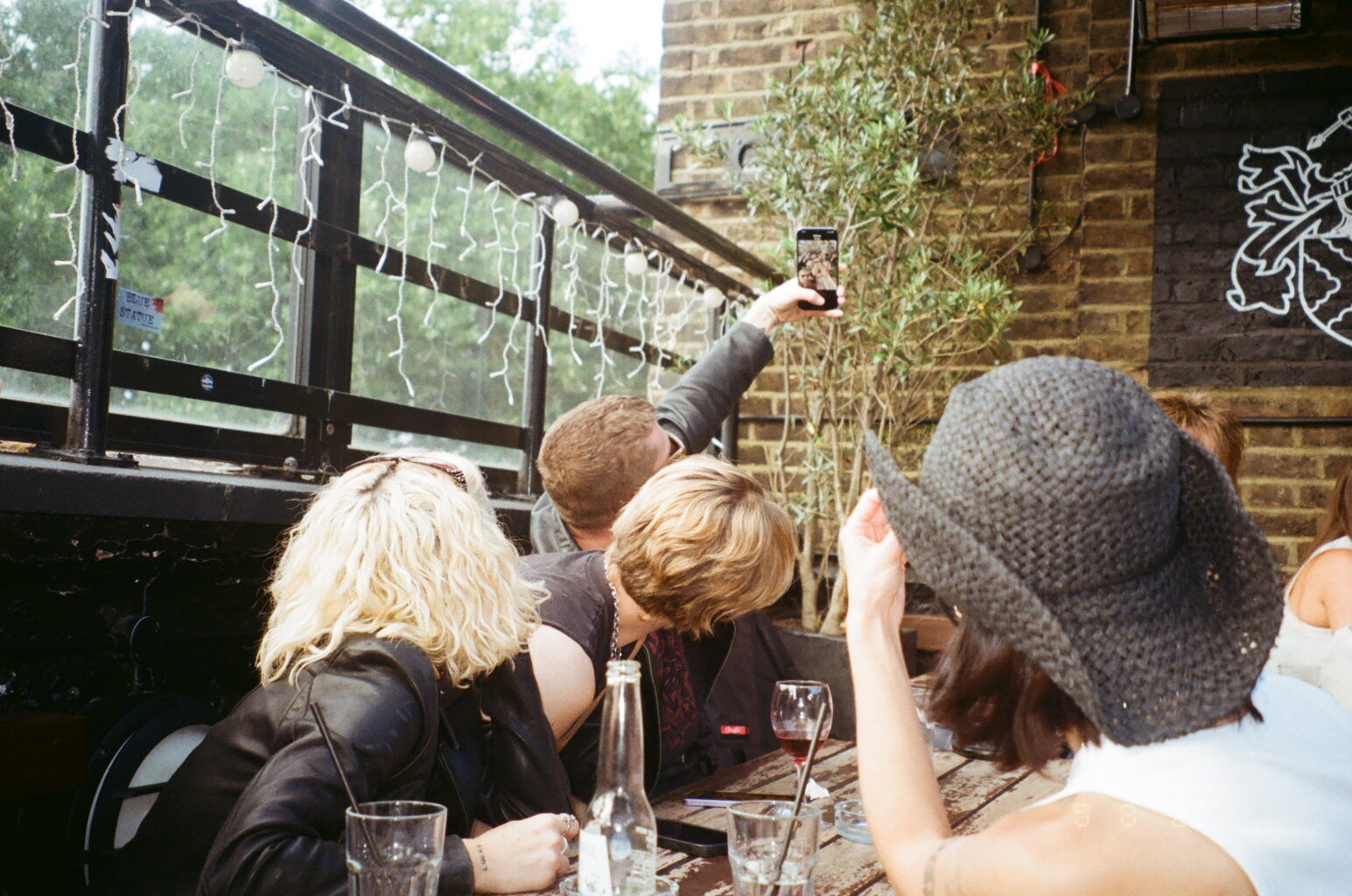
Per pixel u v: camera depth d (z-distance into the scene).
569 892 1.17
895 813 0.91
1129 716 0.77
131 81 2.02
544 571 1.69
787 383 3.83
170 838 1.26
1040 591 0.80
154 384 2.10
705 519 1.47
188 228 2.16
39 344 1.80
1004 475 0.80
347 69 2.19
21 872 1.63
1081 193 4.10
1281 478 3.75
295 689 1.24
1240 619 0.79
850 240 3.63
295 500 2.08
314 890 1.08
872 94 3.68
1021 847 0.80
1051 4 4.18
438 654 1.32
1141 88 3.98
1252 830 0.75
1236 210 3.85
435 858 1.02
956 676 0.87
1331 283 3.74
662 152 4.65
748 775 1.89
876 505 1.04
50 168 1.82
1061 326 4.10
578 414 2.07
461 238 2.90
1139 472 0.77
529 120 2.44
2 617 1.62
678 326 4.14
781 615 4.16
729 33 4.62
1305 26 3.74
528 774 1.46
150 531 1.82
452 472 1.48
